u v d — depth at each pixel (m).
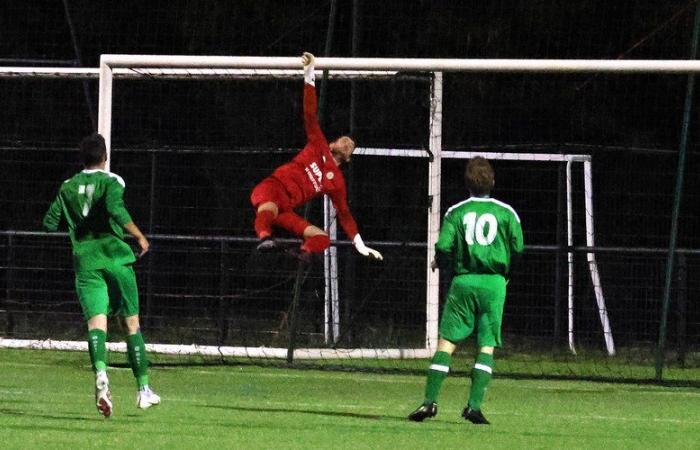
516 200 63.41
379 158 63.09
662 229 64.00
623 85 63.91
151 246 51.72
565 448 24.55
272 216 31.00
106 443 23.59
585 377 42.78
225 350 47.19
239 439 24.67
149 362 44.81
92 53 65.81
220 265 54.75
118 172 65.00
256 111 64.44
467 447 24.23
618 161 64.19
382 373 42.94
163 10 65.50
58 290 53.31
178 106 65.19
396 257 57.00
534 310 59.59
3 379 37.47
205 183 65.25
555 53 64.12
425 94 55.34
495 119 63.91
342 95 63.12
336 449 23.44
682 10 55.75
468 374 43.38
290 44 64.38
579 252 51.25
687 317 54.44
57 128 65.38
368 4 63.41
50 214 27.78
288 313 54.62
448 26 62.88
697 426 29.59
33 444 23.28
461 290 27.73
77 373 39.91
